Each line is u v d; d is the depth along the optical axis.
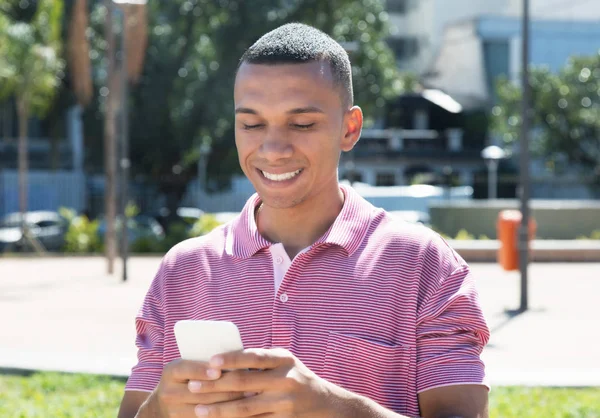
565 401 6.64
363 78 28.11
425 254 2.11
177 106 27.62
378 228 2.15
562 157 35.91
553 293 14.38
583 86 34.31
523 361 8.64
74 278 16.62
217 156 29.12
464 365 2.02
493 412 6.18
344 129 2.15
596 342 9.73
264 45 2.07
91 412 6.21
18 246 23.98
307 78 2.03
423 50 48.28
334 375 2.01
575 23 43.31
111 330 10.23
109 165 17.70
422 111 42.59
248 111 2.06
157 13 28.06
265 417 1.74
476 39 43.81
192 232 23.16
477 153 41.16
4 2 26.44
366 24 28.20
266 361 1.72
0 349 8.86
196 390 1.71
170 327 2.21
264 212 2.23
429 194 27.62
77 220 24.02
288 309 2.06
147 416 1.82
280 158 2.02
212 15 27.34
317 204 2.17
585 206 22.45
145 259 21.09
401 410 2.02
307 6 27.19
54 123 31.95
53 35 23.94
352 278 2.07
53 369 7.71
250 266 2.14
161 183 29.31
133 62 18.30
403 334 2.05
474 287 2.12
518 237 12.34
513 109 35.38
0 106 34.06
